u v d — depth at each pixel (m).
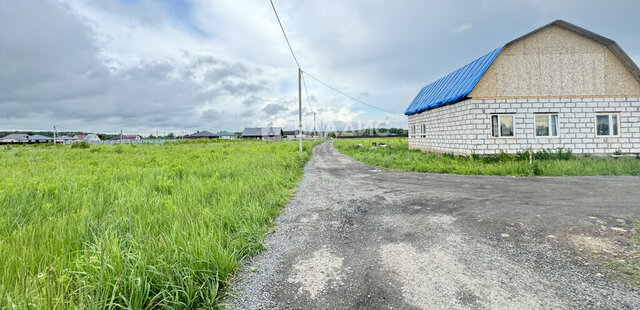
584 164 10.28
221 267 2.83
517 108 12.88
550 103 12.74
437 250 3.41
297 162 13.23
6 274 2.38
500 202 5.63
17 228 3.80
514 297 2.40
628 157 11.61
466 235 3.88
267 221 4.68
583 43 12.67
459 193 6.61
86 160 13.52
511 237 3.77
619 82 12.56
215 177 7.62
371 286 2.62
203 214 4.20
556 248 3.40
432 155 16.28
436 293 2.48
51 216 4.24
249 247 3.49
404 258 3.21
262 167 10.28
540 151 12.59
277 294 2.54
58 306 1.96
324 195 6.77
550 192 6.43
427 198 6.18
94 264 2.60
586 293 2.45
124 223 3.92
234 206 4.96
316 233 4.12
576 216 4.57
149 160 13.44
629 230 3.90
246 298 2.50
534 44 12.84
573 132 12.66
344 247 3.58
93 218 4.10
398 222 4.54
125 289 2.33
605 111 12.55
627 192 6.23
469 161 12.16
